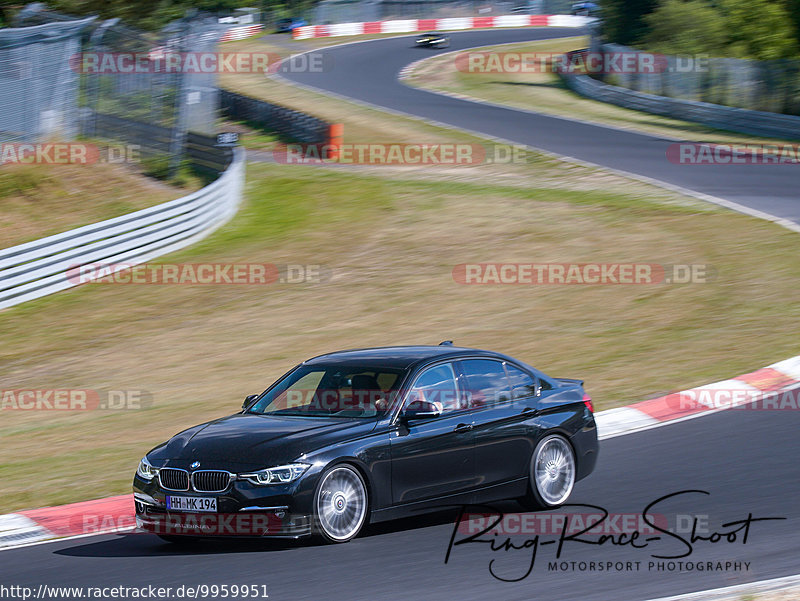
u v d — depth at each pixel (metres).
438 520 13.95
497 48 129.75
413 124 71.88
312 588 11.01
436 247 38.19
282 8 149.88
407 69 108.88
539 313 29.38
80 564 12.68
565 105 81.69
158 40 48.47
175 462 12.71
